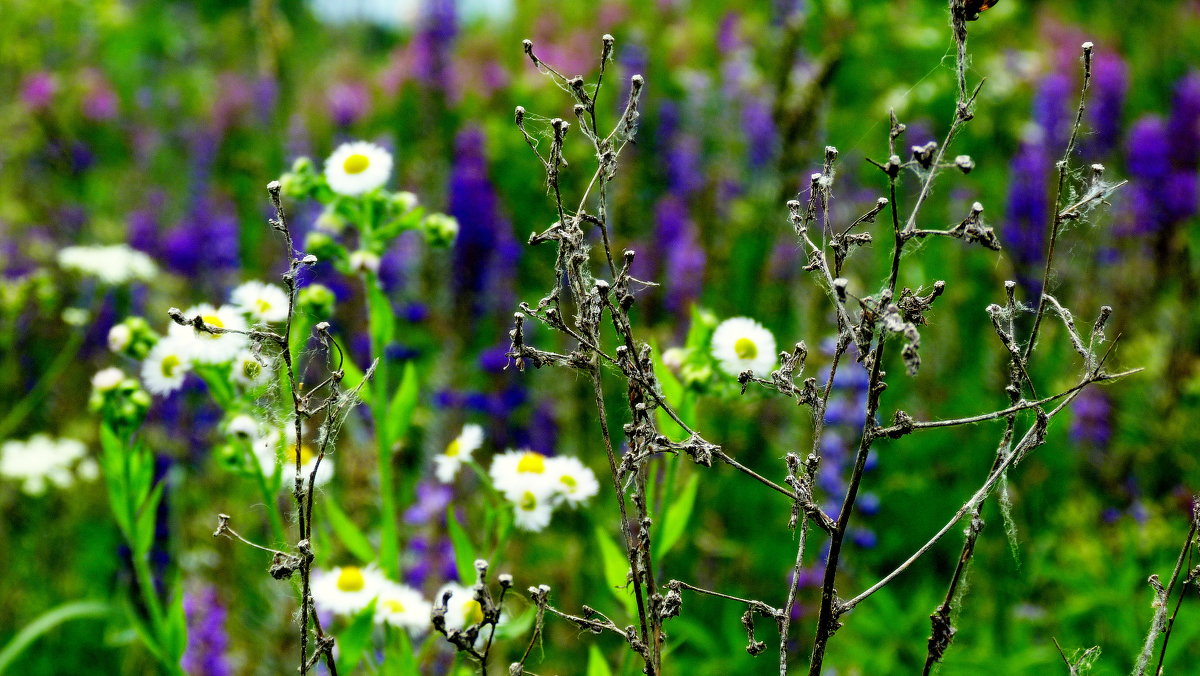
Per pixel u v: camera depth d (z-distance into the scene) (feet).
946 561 11.18
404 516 10.34
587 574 11.08
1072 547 10.57
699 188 16.49
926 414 12.89
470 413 12.92
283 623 9.77
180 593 6.75
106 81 27.61
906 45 20.79
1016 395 4.53
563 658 10.20
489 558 6.93
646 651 4.69
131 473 6.68
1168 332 12.87
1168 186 14.24
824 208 4.48
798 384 11.50
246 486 12.10
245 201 19.90
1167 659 8.70
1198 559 9.25
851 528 11.01
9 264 15.87
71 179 20.81
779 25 20.02
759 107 16.42
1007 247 14.74
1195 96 14.89
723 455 4.55
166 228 18.33
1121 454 11.68
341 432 11.57
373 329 7.27
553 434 12.81
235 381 6.77
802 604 10.62
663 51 24.41
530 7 33.09
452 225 7.53
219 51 33.06
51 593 11.53
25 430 13.76
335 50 36.83
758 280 14.25
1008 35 25.71
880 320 4.10
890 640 9.64
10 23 22.95
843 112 19.66
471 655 4.53
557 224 4.82
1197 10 25.14
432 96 21.31
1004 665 8.90
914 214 4.17
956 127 4.11
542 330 14.38
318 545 7.02
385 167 7.19
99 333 14.62
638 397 4.94
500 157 17.39
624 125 4.75
